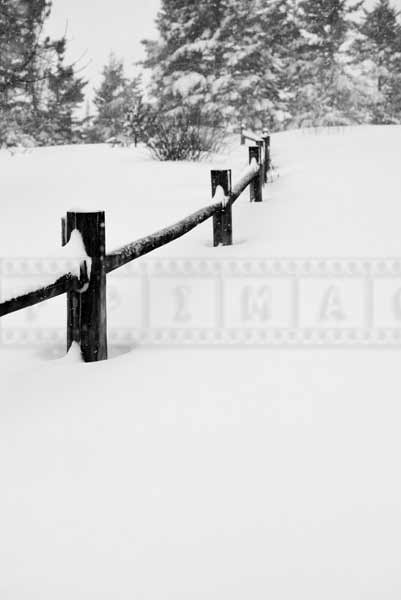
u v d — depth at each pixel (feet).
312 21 104.53
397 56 119.65
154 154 46.50
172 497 5.44
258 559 4.62
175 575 4.47
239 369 8.47
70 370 8.87
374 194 22.31
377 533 4.87
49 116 96.63
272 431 6.59
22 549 4.82
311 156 41.75
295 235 16.62
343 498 5.33
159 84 96.89
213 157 44.52
